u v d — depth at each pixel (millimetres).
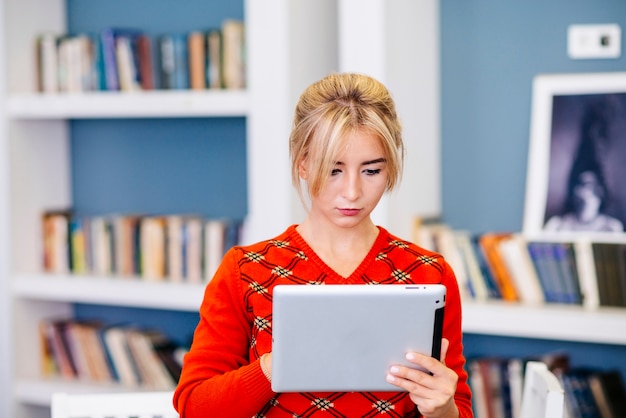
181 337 4266
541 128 3539
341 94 1623
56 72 4098
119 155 4340
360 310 1528
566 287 3348
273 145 3533
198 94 3744
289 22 3492
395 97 3447
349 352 1547
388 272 1716
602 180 3424
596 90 3439
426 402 1538
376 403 1652
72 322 4285
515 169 3625
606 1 3445
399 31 3469
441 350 1590
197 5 4098
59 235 4215
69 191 4453
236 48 3748
